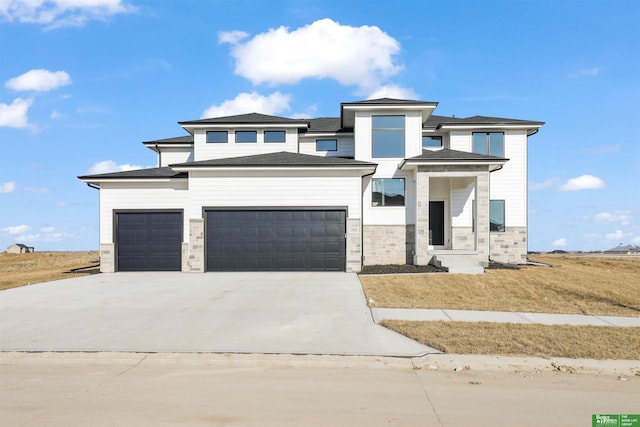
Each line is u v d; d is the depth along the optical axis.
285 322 9.02
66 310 10.27
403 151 20.12
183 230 18.47
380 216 20.09
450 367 6.41
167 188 18.72
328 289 13.05
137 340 7.71
